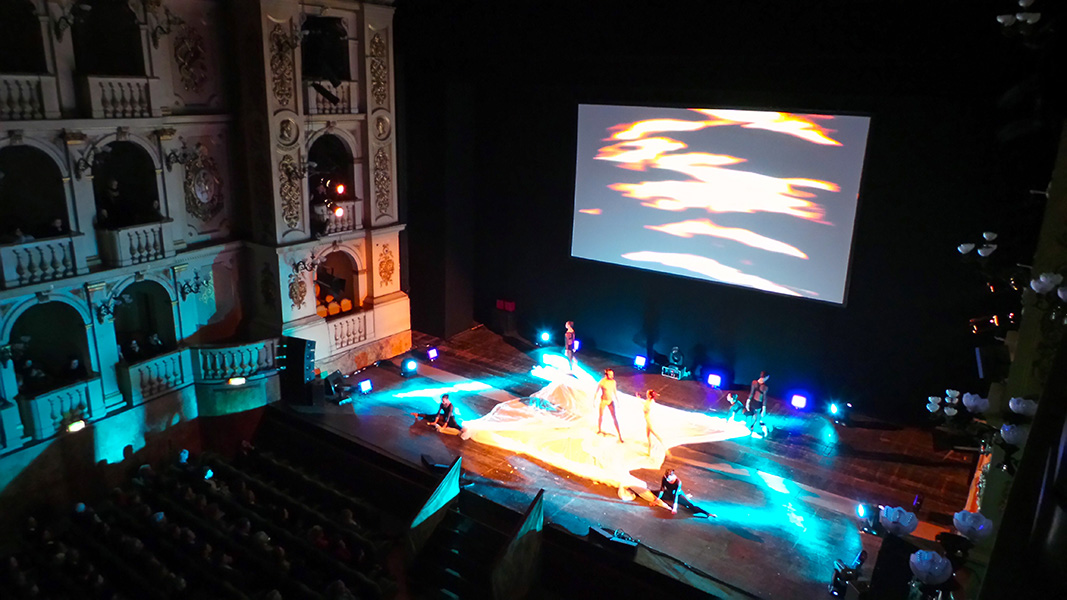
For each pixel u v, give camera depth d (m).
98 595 14.03
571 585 14.87
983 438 12.60
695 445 18.59
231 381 19.50
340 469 18.52
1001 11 14.25
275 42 18.80
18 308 15.66
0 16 15.75
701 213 21.09
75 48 17.45
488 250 26.27
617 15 19.00
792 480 17.00
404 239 25.34
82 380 17.08
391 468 17.81
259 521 16.17
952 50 15.00
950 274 17.92
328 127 20.86
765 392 18.97
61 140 15.98
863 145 18.08
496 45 21.25
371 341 23.33
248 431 20.08
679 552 14.48
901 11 15.29
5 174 17.09
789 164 19.28
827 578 13.76
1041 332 10.97
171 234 18.53
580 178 23.11
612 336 24.33
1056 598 3.92
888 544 11.57
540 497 14.68
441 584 14.80
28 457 16.14
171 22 17.78
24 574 14.59
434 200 24.47
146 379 18.27
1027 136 16.19
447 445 18.53
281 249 20.02
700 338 22.42
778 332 20.94
